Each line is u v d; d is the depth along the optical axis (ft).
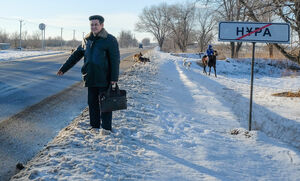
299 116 24.72
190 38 230.48
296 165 13.73
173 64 91.20
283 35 18.45
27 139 15.46
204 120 22.04
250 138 17.49
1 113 20.71
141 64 77.61
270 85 61.93
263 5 26.81
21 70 51.26
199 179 11.40
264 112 26.13
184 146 15.31
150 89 34.06
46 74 46.44
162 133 17.24
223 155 14.42
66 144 13.79
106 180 10.48
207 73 77.71
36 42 233.76
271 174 12.62
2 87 31.99
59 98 27.25
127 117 20.06
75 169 11.07
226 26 18.67
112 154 12.86
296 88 54.39
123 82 38.52
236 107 27.91
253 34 18.61
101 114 16.05
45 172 10.75
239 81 65.16
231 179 11.76
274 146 16.17
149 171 11.70
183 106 26.76
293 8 27.27
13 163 12.35
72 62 16.48
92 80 15.23
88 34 15.52
